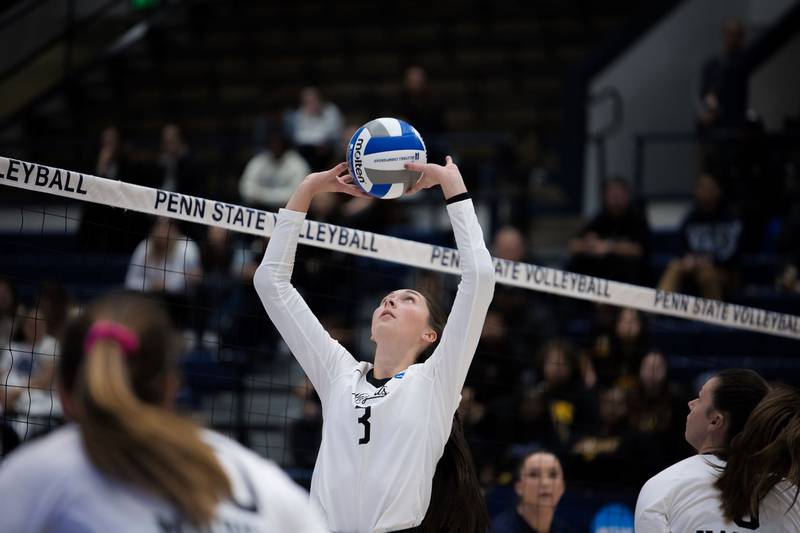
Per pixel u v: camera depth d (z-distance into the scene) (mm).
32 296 12195
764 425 4160
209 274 11391
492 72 17219
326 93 17234
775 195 12812
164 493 2395
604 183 11531
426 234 12461
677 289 10680
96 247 12336
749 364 10289
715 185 11828
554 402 8445
